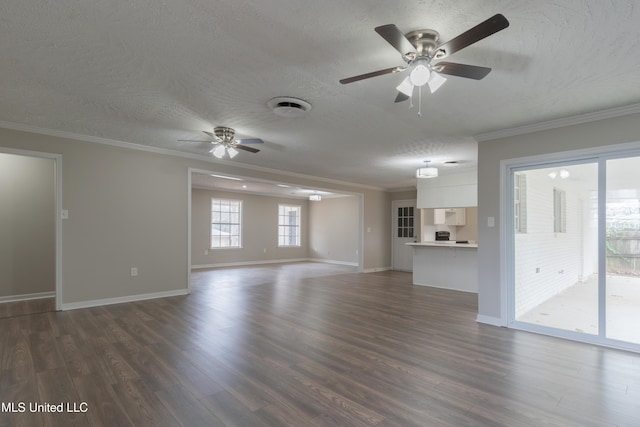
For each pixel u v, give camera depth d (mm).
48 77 2732
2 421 1946
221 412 2053
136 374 2557
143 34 2123
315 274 8266
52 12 1898
